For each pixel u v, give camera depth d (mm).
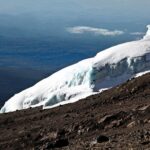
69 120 59250
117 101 64938
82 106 68750
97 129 49750
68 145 42469
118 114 50750
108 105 64188
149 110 49094
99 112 58969
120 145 35875
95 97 72500
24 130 62031
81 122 53188
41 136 55438
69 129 52812
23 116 79375
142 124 44656
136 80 69938
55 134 52969
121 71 172125
